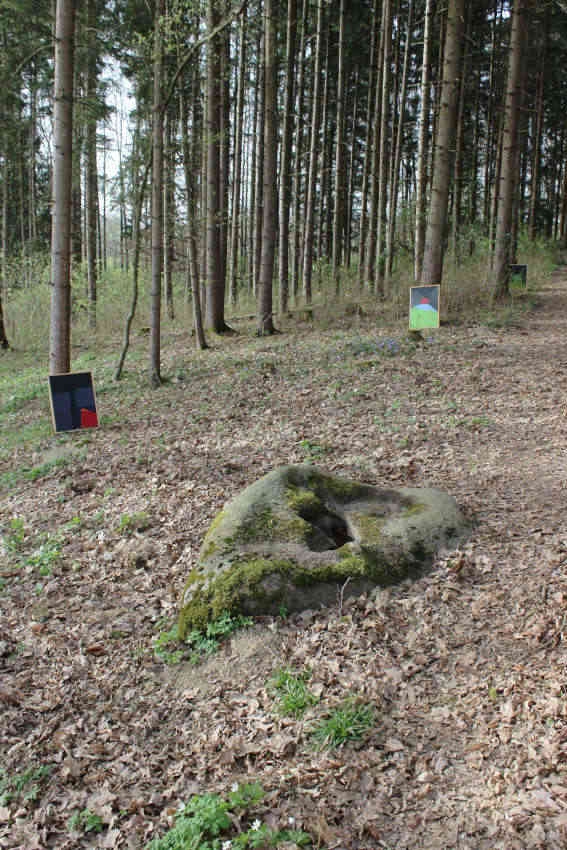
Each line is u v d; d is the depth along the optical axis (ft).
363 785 10.13
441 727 11.02
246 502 16.85
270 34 43.24
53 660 14.48
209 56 42.01
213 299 51.90
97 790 10.96
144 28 48.39
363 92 92.68
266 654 13.46
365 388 31.19
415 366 34.01
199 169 59.93
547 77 93.86
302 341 44.39
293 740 11.19
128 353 50.67
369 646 13.21
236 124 67.72
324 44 71.41
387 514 17.30
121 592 16.89
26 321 66.90
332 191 96.48
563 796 9.11
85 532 20.39
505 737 10.43
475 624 13.37
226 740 11.51
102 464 25.91
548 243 96.17
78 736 12.21
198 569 15.48
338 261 71.26
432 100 80.69
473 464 21.18
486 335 39.93
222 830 9.71
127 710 12.72
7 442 31.68
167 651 14.20
